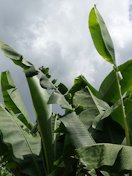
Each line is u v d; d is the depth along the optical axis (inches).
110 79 259.3
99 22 227.3
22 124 250.2
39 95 229.0
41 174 216.7
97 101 245.1
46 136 223.1
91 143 184.4
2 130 219.9
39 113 225.8
